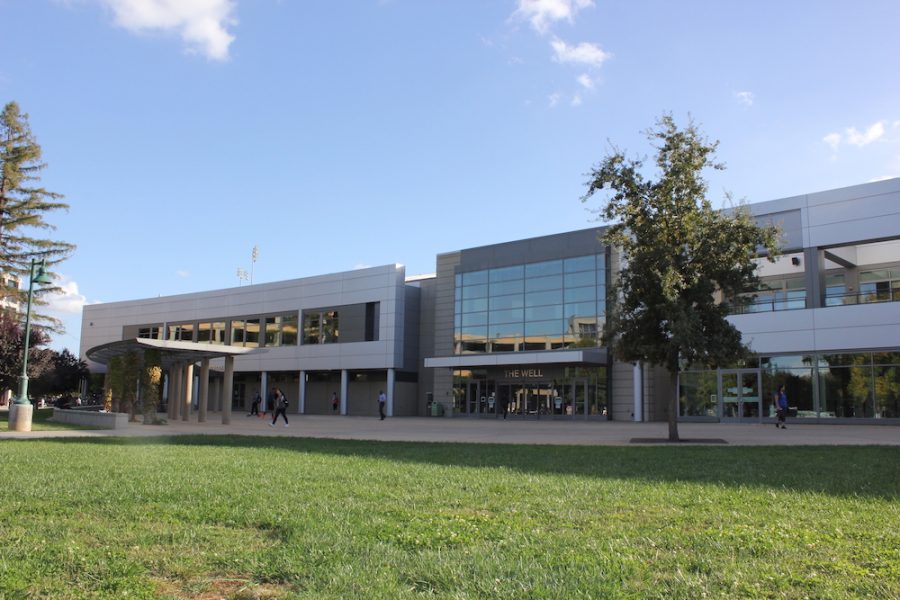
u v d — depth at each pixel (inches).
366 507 326.6
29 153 1785.2
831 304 1401.3
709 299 891.4
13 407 973.8
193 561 227.0
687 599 185.8
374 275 2219.5
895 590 192.2
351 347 2247.8
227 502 338.3
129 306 3006.9
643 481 429.7
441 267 2148.1
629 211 909.2
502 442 842.8
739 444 799.7
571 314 1775.3
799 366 1393.9
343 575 207.0
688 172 888.9
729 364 896.3
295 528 271.9
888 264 1445.6
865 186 1343.5
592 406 1720.0
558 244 1825.8
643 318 918.4
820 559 226.1
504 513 313.3
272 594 196.1
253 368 2519.7
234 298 2647.6
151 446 721.6
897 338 1285.7
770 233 902.4
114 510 316.2
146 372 1298.0
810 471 490.6
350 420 1736.0
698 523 290.8
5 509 316.2
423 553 234.5
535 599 185.9
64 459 550.6
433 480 430.6
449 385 2062.0
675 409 881.5
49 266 1811.0
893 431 1092.5
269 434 1001.5
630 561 222.2
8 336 1578.5
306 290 2413.9
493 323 1932.8
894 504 337.1
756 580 201.6
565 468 512.7
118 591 197.0
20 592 193.8
